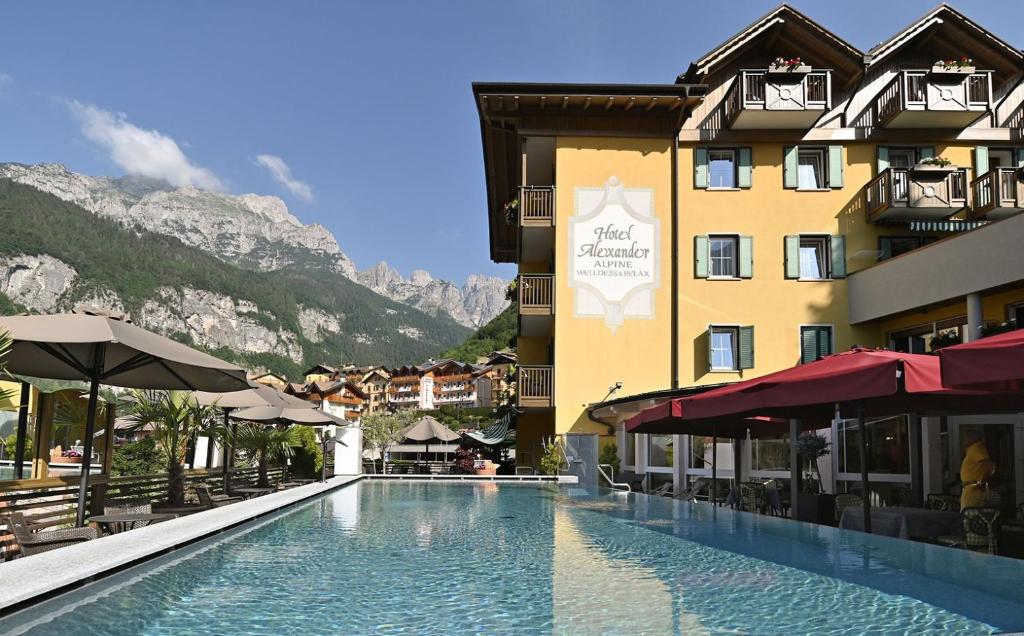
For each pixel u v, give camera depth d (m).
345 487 18.45
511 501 14.42
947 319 18.98
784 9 21.92
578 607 5.09
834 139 22.33
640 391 21.69
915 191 20.66
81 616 4.64
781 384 8.23
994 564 6.62
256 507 10.77
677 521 10.61
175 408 10.41
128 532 7.46
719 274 22.34
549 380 21.88
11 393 7.00
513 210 24.61
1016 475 13.71
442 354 180.62
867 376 7.17
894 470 15.17
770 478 16.73
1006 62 22.33
